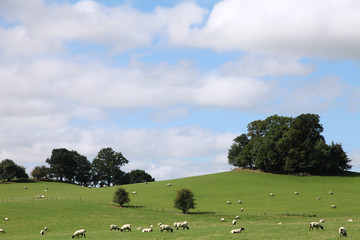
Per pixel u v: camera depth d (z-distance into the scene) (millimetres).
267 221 83250
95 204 103688
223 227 67312
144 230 63531
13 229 75562
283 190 127500
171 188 134000
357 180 141750
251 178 149875
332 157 150250
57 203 103250
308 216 89250
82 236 59812
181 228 68562
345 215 88812
